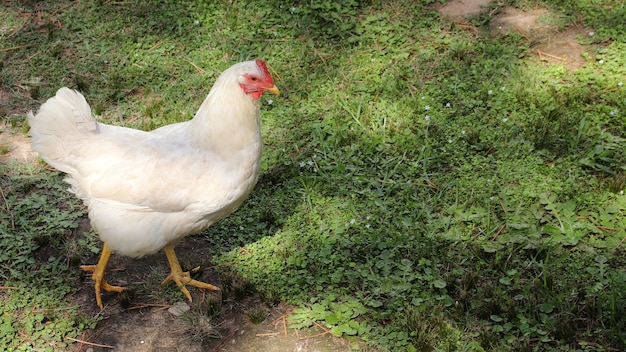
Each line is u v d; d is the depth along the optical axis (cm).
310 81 273
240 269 224
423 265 223
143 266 227
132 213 209
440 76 274
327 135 258
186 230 213
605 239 227
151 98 269
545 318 211
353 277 221
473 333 210
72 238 232
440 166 247
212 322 215
